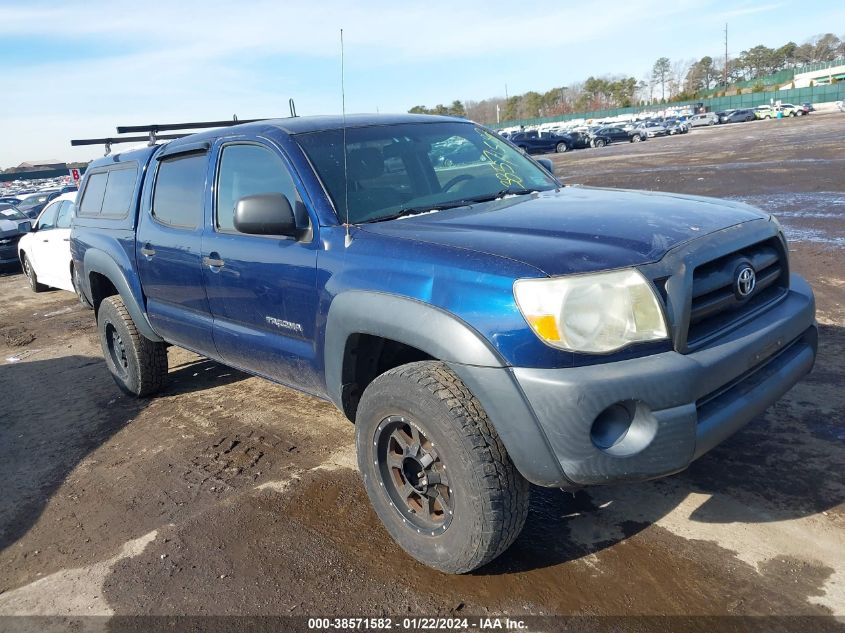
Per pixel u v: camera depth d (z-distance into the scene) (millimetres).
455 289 2486
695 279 2516
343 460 3893
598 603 2539
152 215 4445
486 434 2459
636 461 2330
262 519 3330
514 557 2855
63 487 3912
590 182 18359
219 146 3854
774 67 131500
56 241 9445
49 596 2896
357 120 3809
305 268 3133
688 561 2725
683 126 52562
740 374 2582
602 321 2316
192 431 4523
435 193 3494
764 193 12648
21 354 7141
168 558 3080
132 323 4957
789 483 3197
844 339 4910
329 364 3064
